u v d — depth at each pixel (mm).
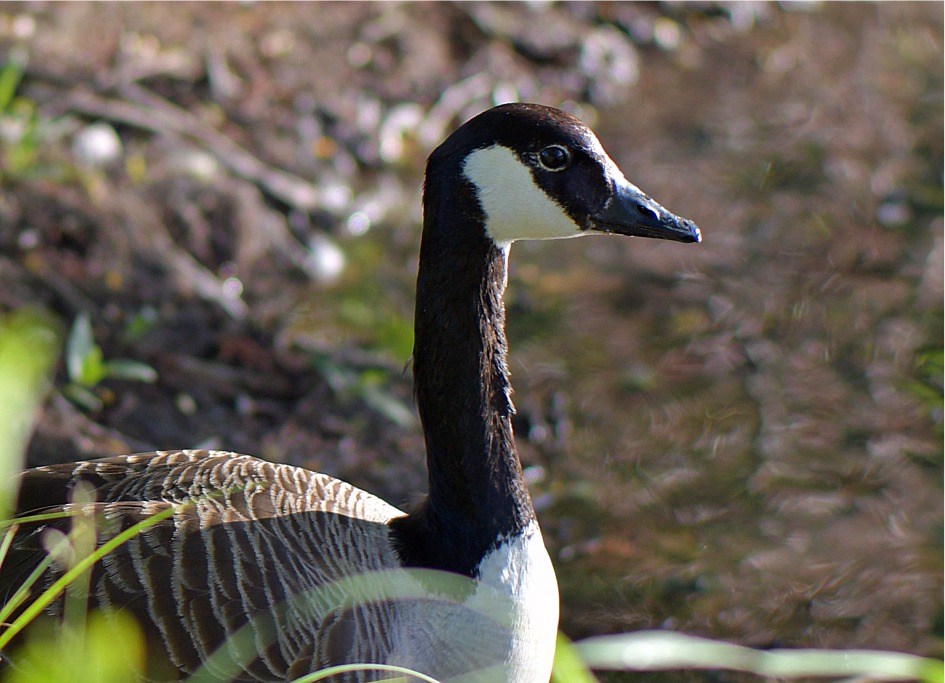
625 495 11734
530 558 7887
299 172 15000
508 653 7734
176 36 15922
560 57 17641
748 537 11312
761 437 12477
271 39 16484
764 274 14672
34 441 10719
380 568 7562
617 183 7953
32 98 14148
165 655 6801
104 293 12570
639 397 12922
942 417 12781
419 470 11727
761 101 17766
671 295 14328
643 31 18609
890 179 16359
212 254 13555
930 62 19047
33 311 12039
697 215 15445
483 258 7824
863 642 10219
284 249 13953
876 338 13766
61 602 6883
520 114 7742
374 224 14773
